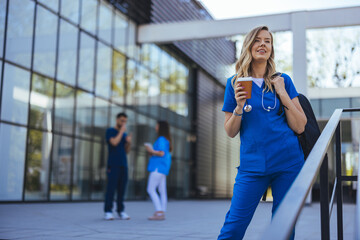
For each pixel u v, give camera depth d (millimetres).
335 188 3029
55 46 12602
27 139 11531
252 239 4645
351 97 13812
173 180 18500
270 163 2414
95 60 14273
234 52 20703
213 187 21344
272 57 2604
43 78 12133
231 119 2412
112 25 15188
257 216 6941
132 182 15930
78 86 13484
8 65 11008
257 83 2520
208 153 21172
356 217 1626
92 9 14188
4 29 10922
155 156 7043
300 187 1310
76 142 13281
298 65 13500
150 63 17359
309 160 1619
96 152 14156
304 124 2484
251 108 2428
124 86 15766
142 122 16703
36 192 11703
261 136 2434
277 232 1013
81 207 10086
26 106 11547
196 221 6812
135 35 16391
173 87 19016
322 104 14016
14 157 11102
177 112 19203
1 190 10688
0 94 10742
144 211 9367
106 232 5152
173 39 15805
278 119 2475
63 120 12812
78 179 13273
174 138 18797
